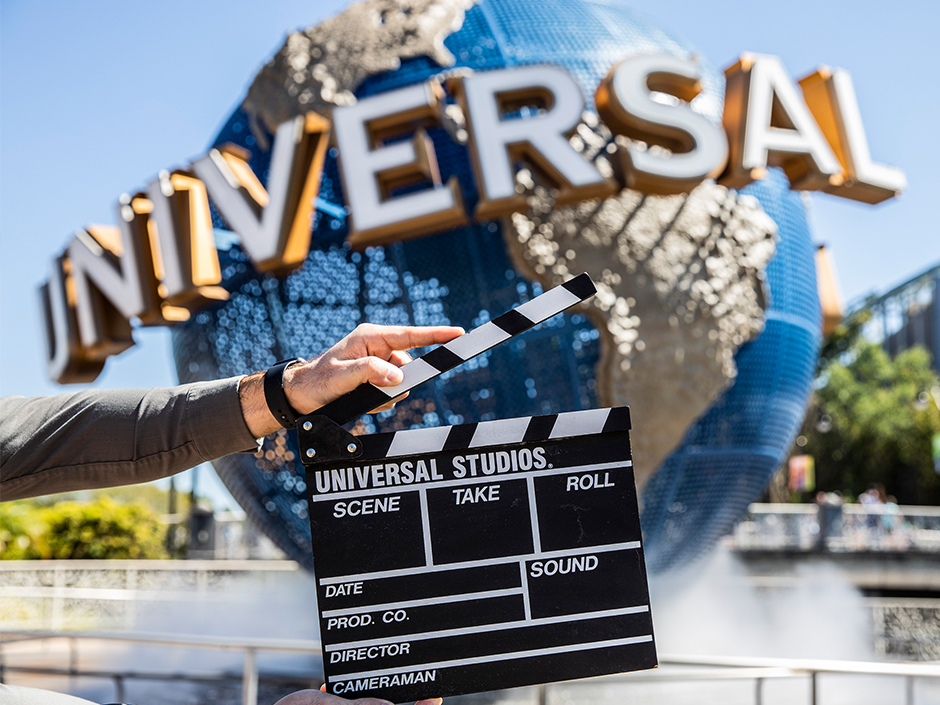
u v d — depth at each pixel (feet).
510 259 16.75
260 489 19.60
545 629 4.27
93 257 19.77
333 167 18.30
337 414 4.22
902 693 15.61
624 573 4.36
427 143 16.69
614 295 16.53
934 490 88.28
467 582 4.29
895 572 31.81
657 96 17.70
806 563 32.07
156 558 39.42
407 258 17.15
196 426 4.04
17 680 18.39
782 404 19.44
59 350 20.93
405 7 18.53
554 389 16.60
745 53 17.89
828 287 23.62
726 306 17.44
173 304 18.84
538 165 16.55
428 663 4.21
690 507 18.30
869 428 90.94
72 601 28.68
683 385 16.85
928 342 108.58
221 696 17.11
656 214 17.10
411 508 4.34
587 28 18.61
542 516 4.39
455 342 4.35
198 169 18.47
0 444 3.94
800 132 17.72
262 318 18.45
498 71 16.52
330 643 4.18
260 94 19.07
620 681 11.27
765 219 18.45
